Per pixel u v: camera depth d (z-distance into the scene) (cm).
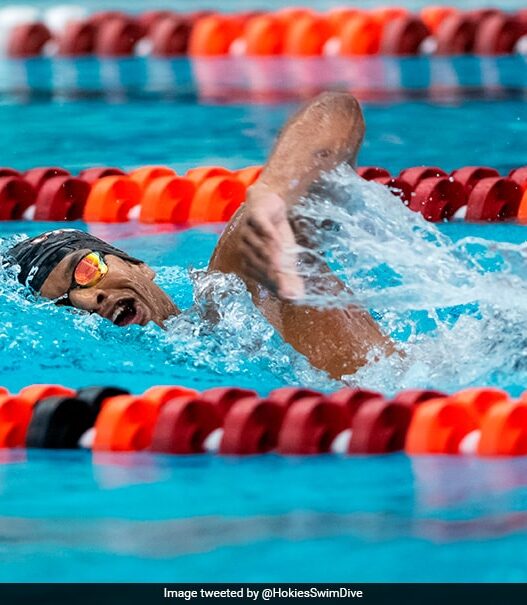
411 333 1269
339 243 1181
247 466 993
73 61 3023
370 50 2997
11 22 3297
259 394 1141
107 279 1291
